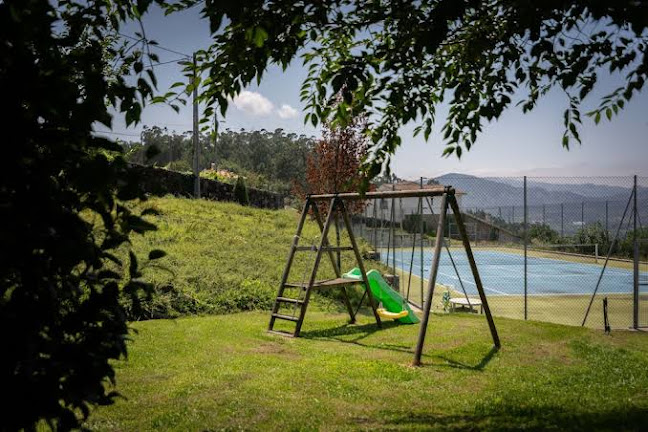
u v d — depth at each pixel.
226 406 4.91
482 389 5.79
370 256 17.84
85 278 1.92
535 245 32.56
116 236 1.94
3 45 1.63
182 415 4.64
